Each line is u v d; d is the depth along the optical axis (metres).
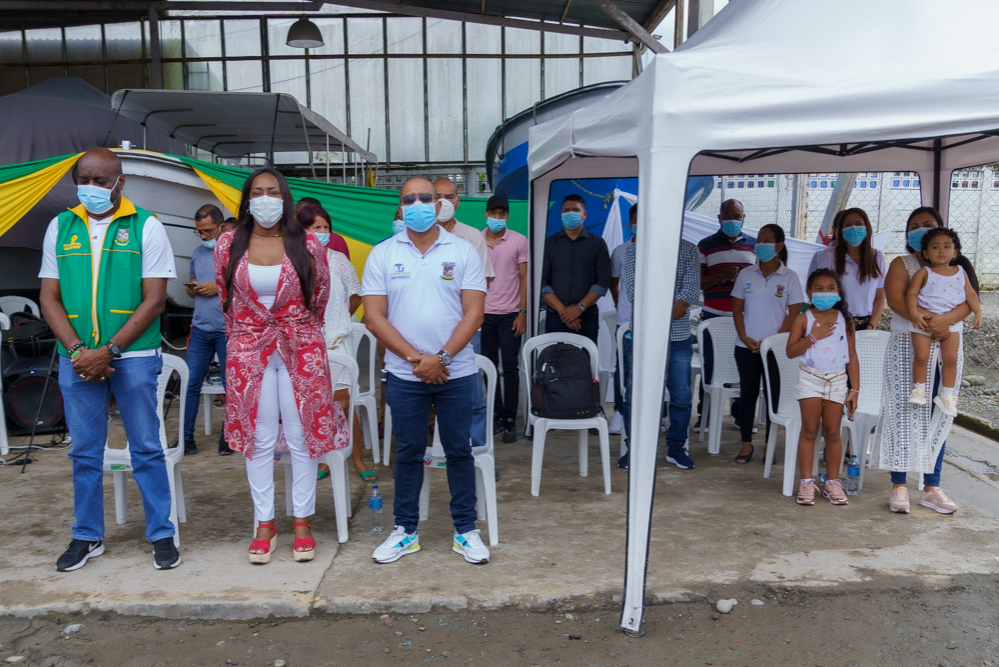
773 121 2.50
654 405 2.58
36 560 3.13
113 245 2.89
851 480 4.03
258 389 3.00
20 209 5.82
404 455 3.09
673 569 3.04
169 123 8.16
